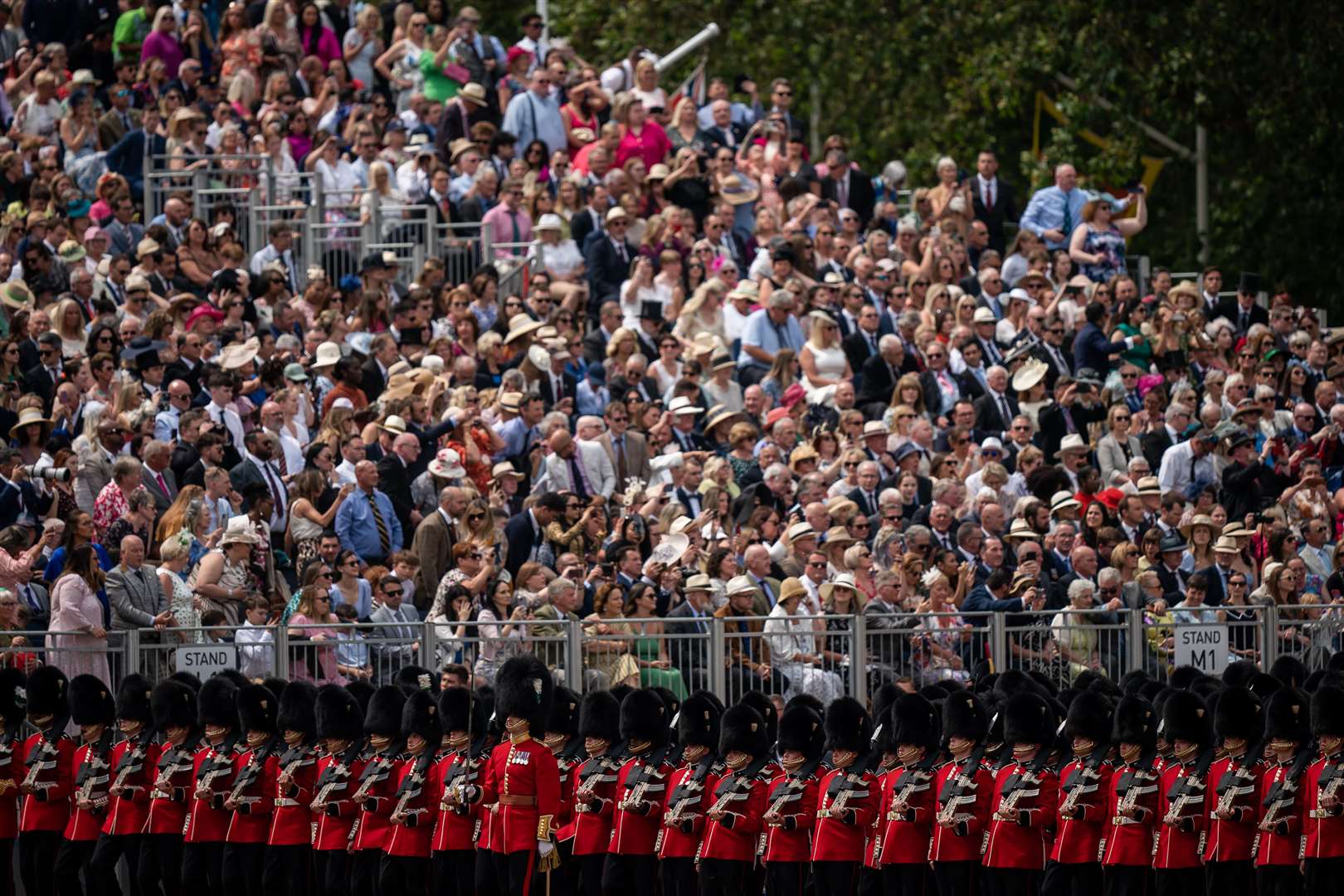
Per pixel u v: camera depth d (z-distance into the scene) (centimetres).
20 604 8375
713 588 9038
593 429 10356
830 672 8969
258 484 9081
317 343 10712
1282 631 9631
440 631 8600
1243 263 17525
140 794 7919
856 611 9269
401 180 12594
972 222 13512
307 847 7838
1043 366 11525
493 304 11662
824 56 19350
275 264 11419
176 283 11194
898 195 14775
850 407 11106
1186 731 7650
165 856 7888
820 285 12062
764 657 8912
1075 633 9269
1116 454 11244
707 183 13238
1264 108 16788
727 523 10025
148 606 8431
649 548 9638
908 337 11869
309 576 8588
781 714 8362
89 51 13862
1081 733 7631
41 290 10819
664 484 10069
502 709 7581
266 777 7856
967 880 7606
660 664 8719
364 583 8944
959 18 18438
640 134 13388
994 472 10494
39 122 12875
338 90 13500
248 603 8556
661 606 9194
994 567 9606
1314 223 17250
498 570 9056
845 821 7600
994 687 8188
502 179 12862
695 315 11894
